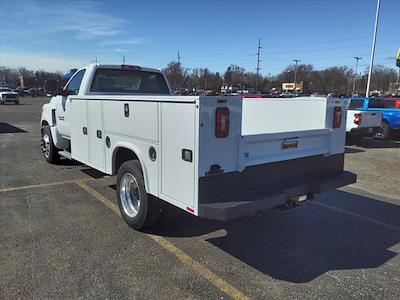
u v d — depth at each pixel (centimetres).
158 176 404
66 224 493
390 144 1402
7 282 349
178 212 473
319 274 376
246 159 376
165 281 356
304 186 422
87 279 357
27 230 472
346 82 10662
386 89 10362
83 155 590
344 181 462
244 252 423
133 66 700
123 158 505
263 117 548
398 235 481
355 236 476
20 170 810
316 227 505
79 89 669
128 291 338
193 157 348
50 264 384
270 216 541
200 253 417
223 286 349
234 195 370
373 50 2817
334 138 474
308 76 10919
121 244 435
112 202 587
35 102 5331
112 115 486
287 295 337
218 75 9131
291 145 421
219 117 348
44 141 889
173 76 8562
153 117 400
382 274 378
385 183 760
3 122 2136
